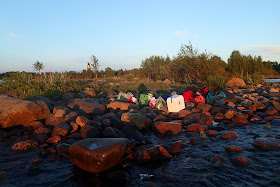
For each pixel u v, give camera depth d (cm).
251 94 1343
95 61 1839
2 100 753
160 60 3878
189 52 2317
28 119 746
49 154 523
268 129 680
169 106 921
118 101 988
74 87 1662
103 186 376
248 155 477
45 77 1653
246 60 4353
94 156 409
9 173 430
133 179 397
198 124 707
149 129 735
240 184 362
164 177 399
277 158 456
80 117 714
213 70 2209
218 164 438
